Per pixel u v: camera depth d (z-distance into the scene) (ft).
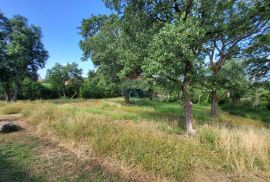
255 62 46.39
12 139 20.15
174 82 25.29
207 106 73.36
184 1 22.70
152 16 26.21
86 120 21.99
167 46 19.97
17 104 42.60
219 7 23.50
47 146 18.08
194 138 19.24
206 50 28.04
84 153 16.26
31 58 84.64
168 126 24.61
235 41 38.50
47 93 102.58
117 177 12.64
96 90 112.47
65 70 106.42
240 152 15.24
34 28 82.94
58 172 13.15
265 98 65.26
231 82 29.27
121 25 27.96
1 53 70.79
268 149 16.17
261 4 25.35
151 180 12.34
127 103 67.87
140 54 25.44
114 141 16.10
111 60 57.82
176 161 13.21
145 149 14.46
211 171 13.64
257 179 12.89
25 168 13.61
